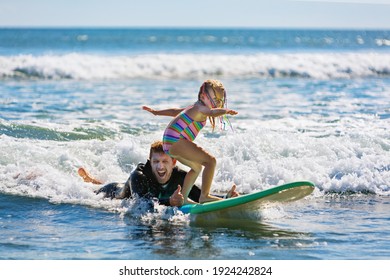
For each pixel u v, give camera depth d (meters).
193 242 11.69
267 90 37.69
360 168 16.53
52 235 12.08
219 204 13.03
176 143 13.27
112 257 10.85
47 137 20.05
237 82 43.47
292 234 12.22
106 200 14.73
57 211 13.79
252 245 11.53
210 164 13.37
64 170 16.73
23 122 22.81
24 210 13.84
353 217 13.48
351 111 27.44
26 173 16.17
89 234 12.16
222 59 50.66
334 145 18.23
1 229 12.45
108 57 48.66
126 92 36.47
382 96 33.69
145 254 11.01
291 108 28.77
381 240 11.88
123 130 21.86
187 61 49.62
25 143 18.41
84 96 33.84
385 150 18.31
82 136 20.42
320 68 49.22
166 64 48.66
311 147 18.17
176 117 13.46
